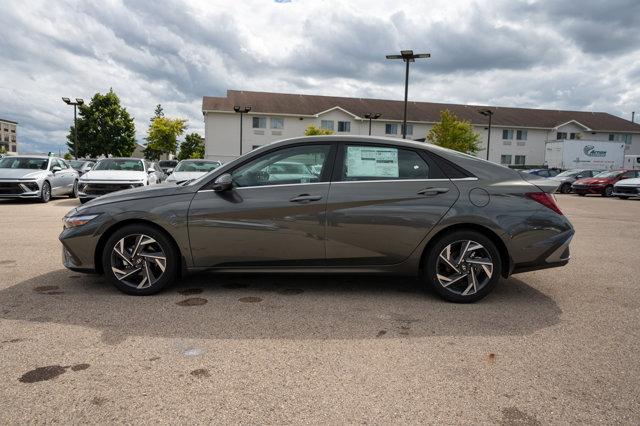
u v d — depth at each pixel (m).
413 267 4.32
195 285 4.74
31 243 6.98
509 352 3.19
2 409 2.38
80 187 12.59
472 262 4.23
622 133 53.12
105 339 3.30
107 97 56.69
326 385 2.70
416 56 23.20
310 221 4.24
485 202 4.23
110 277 4.34
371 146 4.42
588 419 2.38
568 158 36.03
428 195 4.25
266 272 4.37
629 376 2.85
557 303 4.34
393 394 2.61
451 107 54.28
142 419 2.32
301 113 47.84
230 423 2.30
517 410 2.46
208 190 4.34
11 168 14.48
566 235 4.27
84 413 2.36
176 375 2.79
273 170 4.39
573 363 3.02
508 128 51.12
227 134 47.62
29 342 3.23
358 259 4.31
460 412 2.43
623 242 8.05
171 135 65.00
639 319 3.91
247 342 3.30
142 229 4.30
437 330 3.59
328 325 3.67
